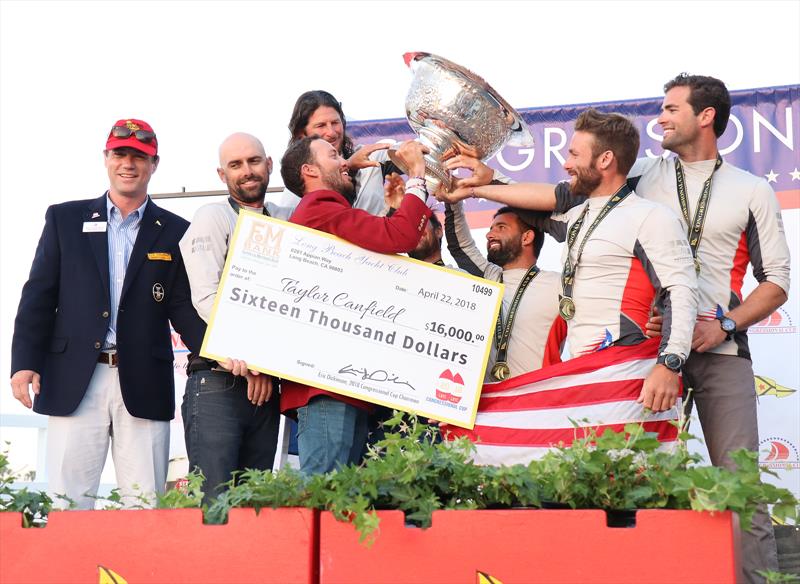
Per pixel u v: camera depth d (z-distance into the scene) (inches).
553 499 93.3
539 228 175.8
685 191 168.4
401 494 90.2
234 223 168.7
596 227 152.2
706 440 164.2
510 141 167.5
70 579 90.8
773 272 164.7
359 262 148.3
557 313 167.3
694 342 159.0
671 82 171.6
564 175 229.5
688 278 144.9
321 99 190.2
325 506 87.8
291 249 147.8
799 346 214.2
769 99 222.4
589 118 156.1
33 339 175.5
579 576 81.0
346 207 150.1
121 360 174.4
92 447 175.0
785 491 82.0
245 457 167.2
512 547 82.8
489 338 146.8
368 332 146.5
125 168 180.4
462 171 231.1
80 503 173.6
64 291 177.9
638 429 92.7
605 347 146.9
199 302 162.4
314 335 146.2
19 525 92.8
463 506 92.1
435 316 147.2
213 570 88.0
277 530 87.3
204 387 163.8
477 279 148.3
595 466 91.1
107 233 181.2
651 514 80.5
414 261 148.3
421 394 145.1
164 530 89.7
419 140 160.7
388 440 102.0
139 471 174.9
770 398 214.4
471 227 230.2
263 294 146.6
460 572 83.5
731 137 223.5
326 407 148.2
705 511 79.4
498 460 143.9
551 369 146.6
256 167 168.6
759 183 167.0
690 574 79.0
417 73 160.1
